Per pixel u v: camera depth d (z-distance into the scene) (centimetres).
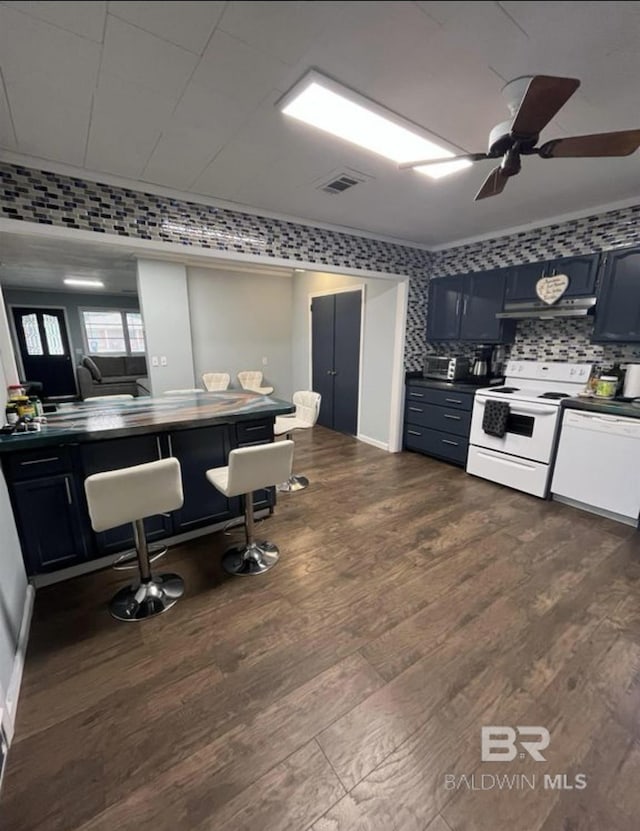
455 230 362
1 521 166
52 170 219
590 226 305
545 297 327
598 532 265
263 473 206
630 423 260
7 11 111
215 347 555
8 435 189
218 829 106
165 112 169
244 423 260
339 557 237
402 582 213
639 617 187
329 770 121
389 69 141
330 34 123
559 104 127
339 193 265
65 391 863
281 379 630
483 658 163
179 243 268
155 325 464
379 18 116
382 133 186
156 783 117
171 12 114
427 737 131
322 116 172
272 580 215
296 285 600
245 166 222
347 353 514
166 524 240
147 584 198
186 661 161
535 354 372
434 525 276
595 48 129
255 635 175
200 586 210
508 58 135
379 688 149
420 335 447
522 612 190
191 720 136
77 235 232
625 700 145
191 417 234
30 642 172
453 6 111
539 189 259
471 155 166
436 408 408
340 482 359
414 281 427
